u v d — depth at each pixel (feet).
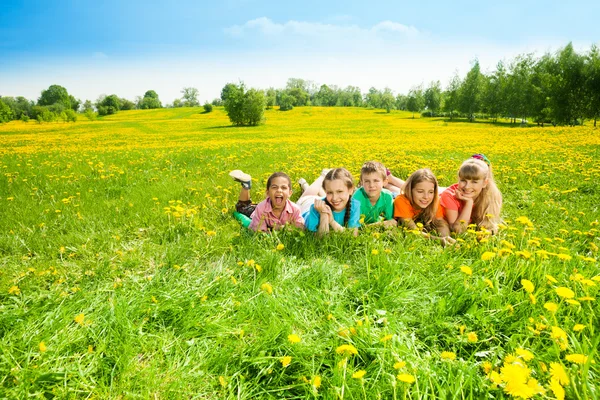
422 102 297.53
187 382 5.76
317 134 119.96
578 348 5.66
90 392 5.46
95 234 12.58
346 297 8.32
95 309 7.70
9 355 5.97
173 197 18.79
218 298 8.21
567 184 20.31
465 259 9.66
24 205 17.30
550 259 9.21
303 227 13.39
